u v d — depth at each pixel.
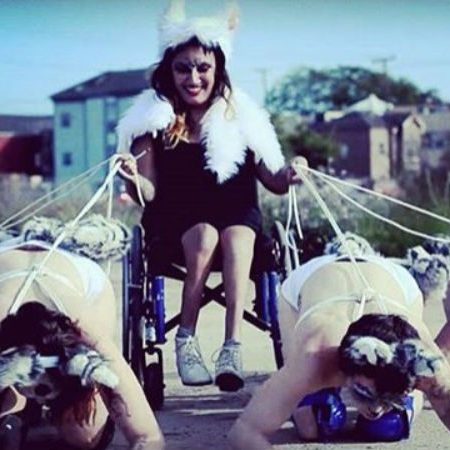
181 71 4.03
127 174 3.85
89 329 3.05
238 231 3.95
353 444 3.53
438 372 2.90
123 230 3.70
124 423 3.04
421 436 3.63
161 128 4.03
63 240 3.58
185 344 3.96
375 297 3.23
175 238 3.99
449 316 3.72
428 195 11.77
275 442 3.55
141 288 3.92
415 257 3.75
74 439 3.23
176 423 3.85
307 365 3.00
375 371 2.88
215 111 4.04
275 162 4.03
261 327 3.99
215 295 4.05
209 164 4.00
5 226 3.93
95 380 2.89
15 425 3.09
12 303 3.14
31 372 2.87
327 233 8.62
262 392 3.04
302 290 3.37
